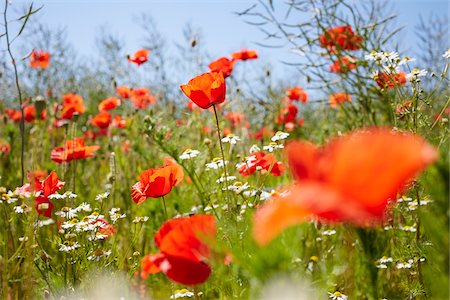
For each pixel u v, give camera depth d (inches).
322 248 54.9
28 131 101.6
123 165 77.6
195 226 29.9
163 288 56.4
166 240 30.2
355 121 71.9
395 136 18.0
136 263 51.0
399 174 17.7
